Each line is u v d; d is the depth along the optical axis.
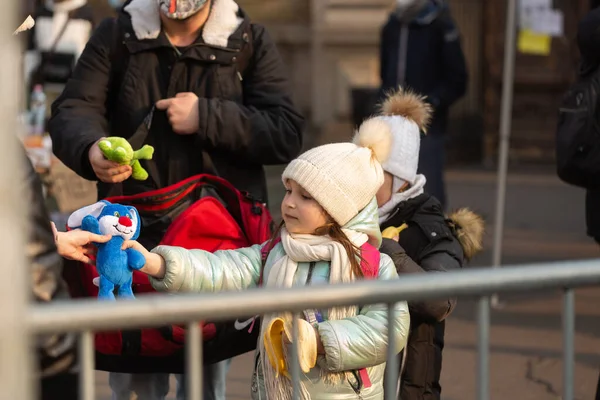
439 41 15.20
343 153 5.69
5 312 3.09
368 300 3.99
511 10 13.05
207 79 7.45
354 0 27.38
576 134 8.40
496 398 9.49
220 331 6.55
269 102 7.60
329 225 5.65
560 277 4.28
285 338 5.22
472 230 6.86
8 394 3.10
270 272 5.75
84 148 7.05
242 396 9.58
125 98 7.42
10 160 3.10
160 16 7.42
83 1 12.21
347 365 5.28
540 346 11.13
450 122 27.33
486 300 4.24
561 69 27.80
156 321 3.62
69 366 4.30
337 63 27.55
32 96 11.15
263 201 7.73
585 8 27.39
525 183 24.16
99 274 5.88
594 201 8.63
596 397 8.04
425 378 6.36
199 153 7.41
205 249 6.67
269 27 27.55
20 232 3.15
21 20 5.92
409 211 6.75
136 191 7.38
